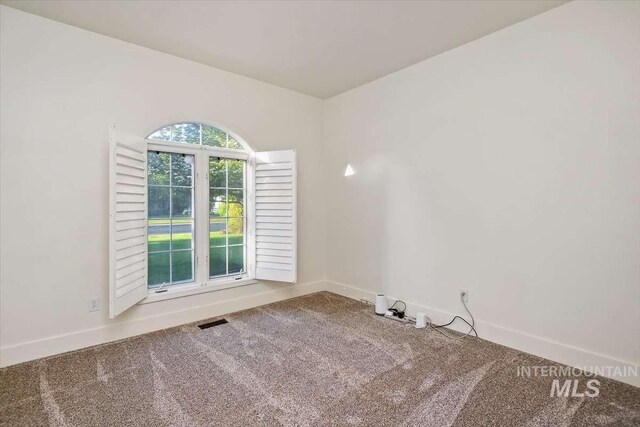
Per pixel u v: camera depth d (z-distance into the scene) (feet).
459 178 9.40
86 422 5.59
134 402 6.12
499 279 8.60
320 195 13.91
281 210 11.67
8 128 7.47
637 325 6.56
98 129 8.63
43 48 7.87
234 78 11.23
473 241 9.12
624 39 6.62
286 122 12.71
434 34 8.64
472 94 9.05
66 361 7.66
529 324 8.06
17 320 7.57
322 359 7.78
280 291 12.57
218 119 10.87
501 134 8.48
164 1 7.21
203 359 7.78
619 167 6.73
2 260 7.41
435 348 8.34
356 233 12.67
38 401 6.15
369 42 9.05
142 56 9.34
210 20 7.98
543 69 7.71
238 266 11.99
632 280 6.61
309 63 10.43
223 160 11.55
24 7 7.44
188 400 6.19
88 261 8.49
